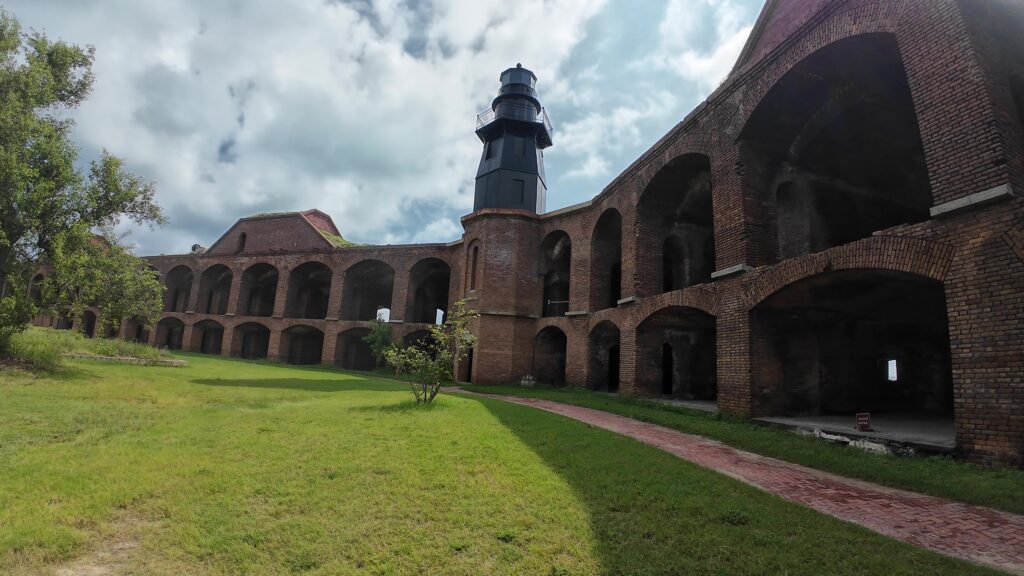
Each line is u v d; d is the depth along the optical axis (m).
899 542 4.37
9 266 12.50
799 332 12.28
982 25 7.59
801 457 8.02
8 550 3.67
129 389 11.48
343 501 4.95
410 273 31.48
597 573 3.67
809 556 3.99
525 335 24.89
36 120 12.73
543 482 5.75
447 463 6.36
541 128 30.17
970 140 7.07
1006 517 5.24
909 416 12.23
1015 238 6.43
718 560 3.90
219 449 6.57
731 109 12.73
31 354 13.34
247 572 3.60
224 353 34.72
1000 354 6.44
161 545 3.95
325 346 31.94
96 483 5.11
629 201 17.92
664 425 11.64
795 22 12.36
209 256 37.97
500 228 25.66
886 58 10.05
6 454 5.90
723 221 12.67
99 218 13.79
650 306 15.47
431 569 3.71
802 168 13.03
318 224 39.09
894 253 7.96
